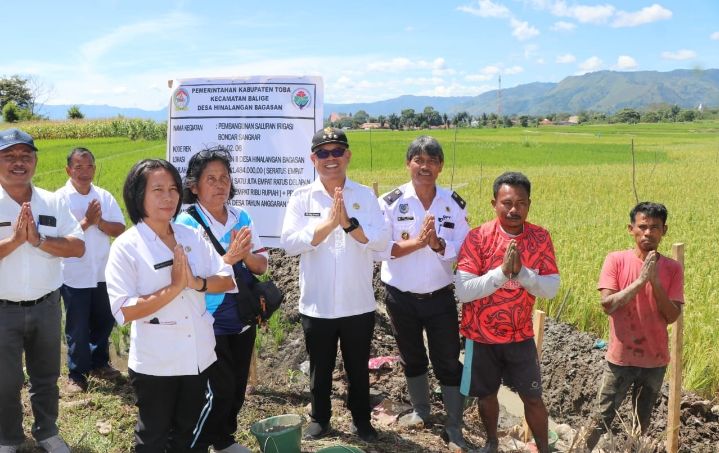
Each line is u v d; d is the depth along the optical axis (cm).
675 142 6022
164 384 345
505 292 417
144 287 340
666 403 536
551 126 11956
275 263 929
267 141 549
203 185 409
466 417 556
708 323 708
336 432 484
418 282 484
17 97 9250
